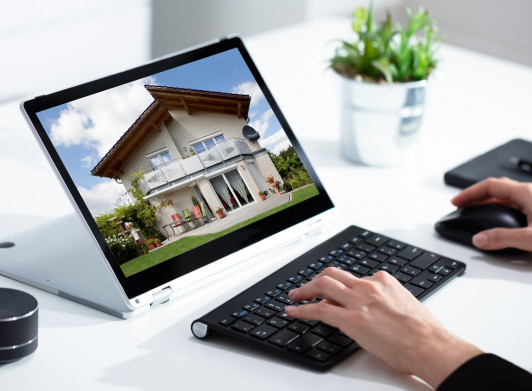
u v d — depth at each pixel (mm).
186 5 2816
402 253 1028
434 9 3336
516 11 3133
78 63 2512
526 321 905
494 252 1064
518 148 1392
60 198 1215
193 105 1039
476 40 3305
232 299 901
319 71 1775
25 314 783
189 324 887
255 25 3010
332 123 1529
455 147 1438
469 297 951
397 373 795
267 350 821
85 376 778
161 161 982
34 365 792
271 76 1726
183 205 975
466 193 1168
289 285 937
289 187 1077
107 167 943
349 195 1238
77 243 1059
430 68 1330
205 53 1089
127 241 916
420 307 833
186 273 939
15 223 1122
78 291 930
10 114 1526
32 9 2322
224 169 1026
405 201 1229
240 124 1073
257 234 1018
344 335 836
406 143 1326
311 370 793
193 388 764
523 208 1107
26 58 2352
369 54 1309
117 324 880
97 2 2500
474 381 725
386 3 3148
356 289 844
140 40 2705
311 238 1096
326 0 2951
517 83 1771
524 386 711
